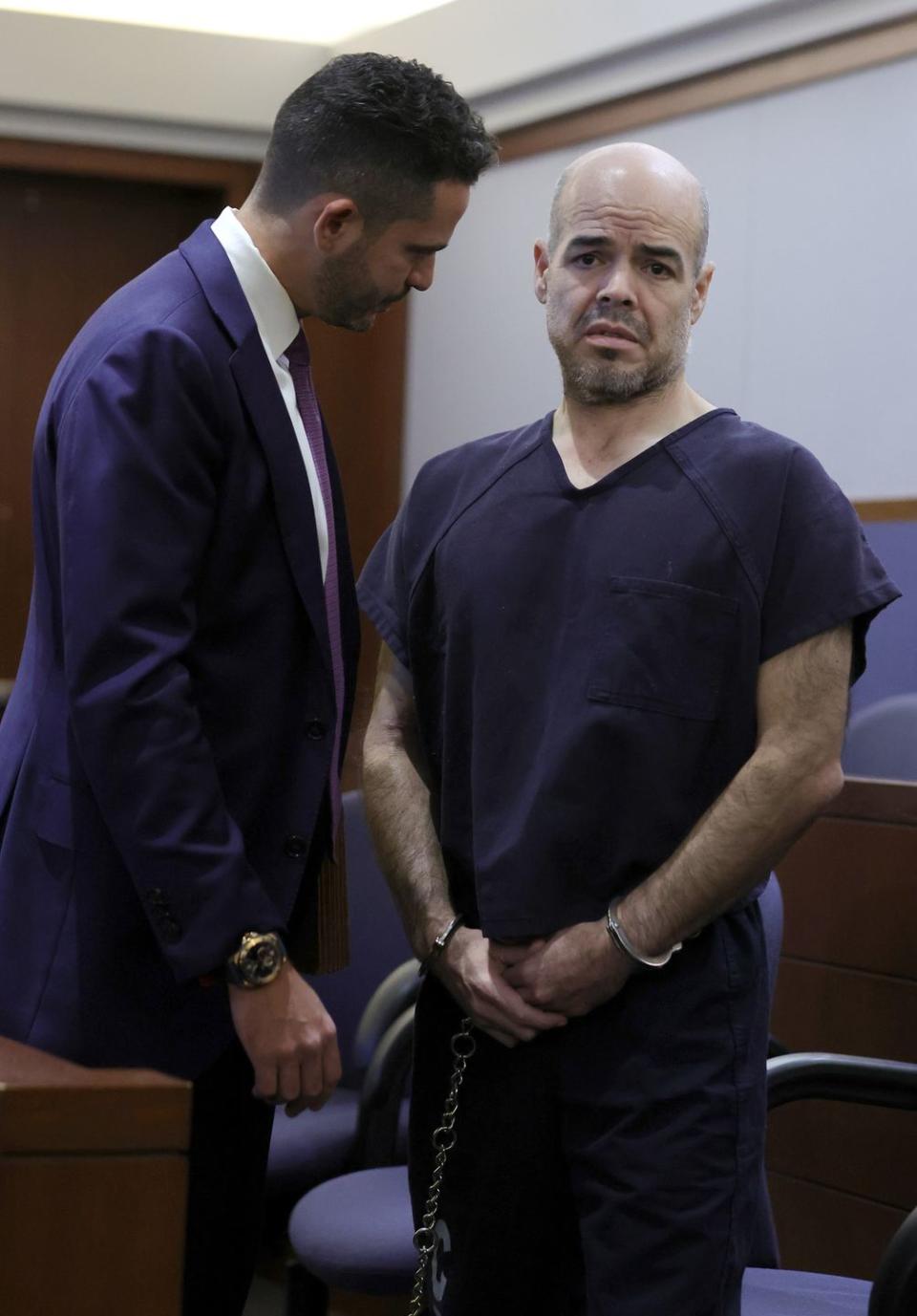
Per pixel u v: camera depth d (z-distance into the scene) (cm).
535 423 240
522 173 525
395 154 214
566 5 495
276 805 219
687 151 479
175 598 202
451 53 530
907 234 425
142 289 217
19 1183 142
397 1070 323
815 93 446
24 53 550
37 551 222
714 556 215
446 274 552
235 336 214
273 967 198
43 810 213
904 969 315
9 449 579
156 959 214
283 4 569
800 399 450
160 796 195
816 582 214
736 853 208
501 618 224
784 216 455
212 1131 229
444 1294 229
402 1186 312
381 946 386
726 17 453
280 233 220
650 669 214
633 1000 214
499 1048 223
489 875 218
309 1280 314
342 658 236
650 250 222
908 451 424
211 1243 233
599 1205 213
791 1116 336
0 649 577
